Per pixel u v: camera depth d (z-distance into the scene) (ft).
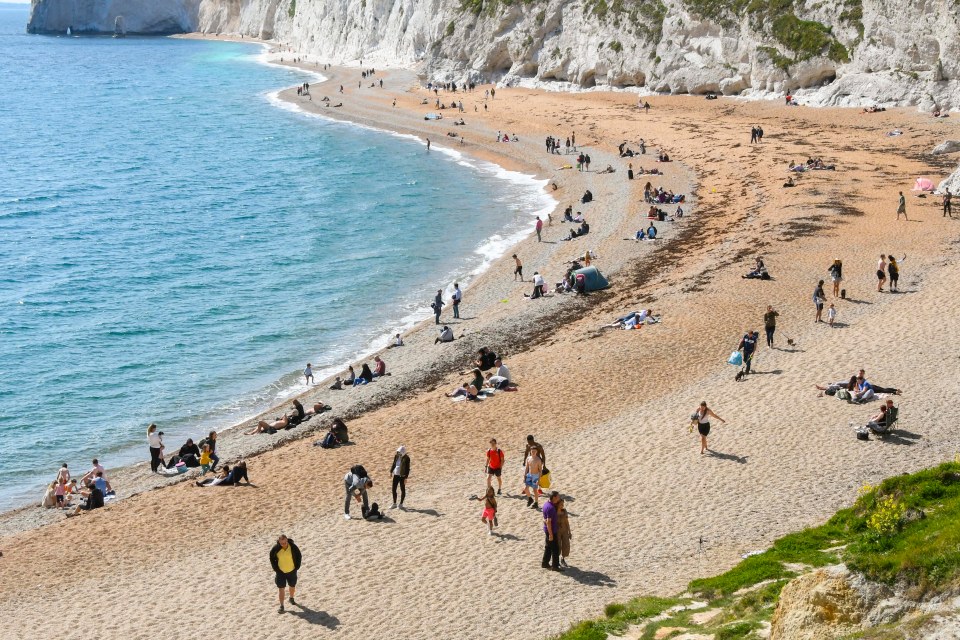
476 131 377.50
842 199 221.25
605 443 113.39
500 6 481.05
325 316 188.14
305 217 271.08
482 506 100.37
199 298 201.57
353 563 90.79
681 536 88.94
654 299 167.12
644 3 418.31
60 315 192.24
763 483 98.07
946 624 47.96
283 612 83.30
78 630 83.66
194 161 368.48
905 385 118.32
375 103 474.08
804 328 144.66
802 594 55.77
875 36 329.52
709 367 134.51
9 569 96.94
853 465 99.45
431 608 81.51
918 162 253.03
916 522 71.05
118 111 524.11
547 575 84.74
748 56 374.22
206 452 121.80
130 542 100.53
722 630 62.13
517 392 133.28
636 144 319.47
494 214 261.85
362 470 100.48
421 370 151.94
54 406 149.89
